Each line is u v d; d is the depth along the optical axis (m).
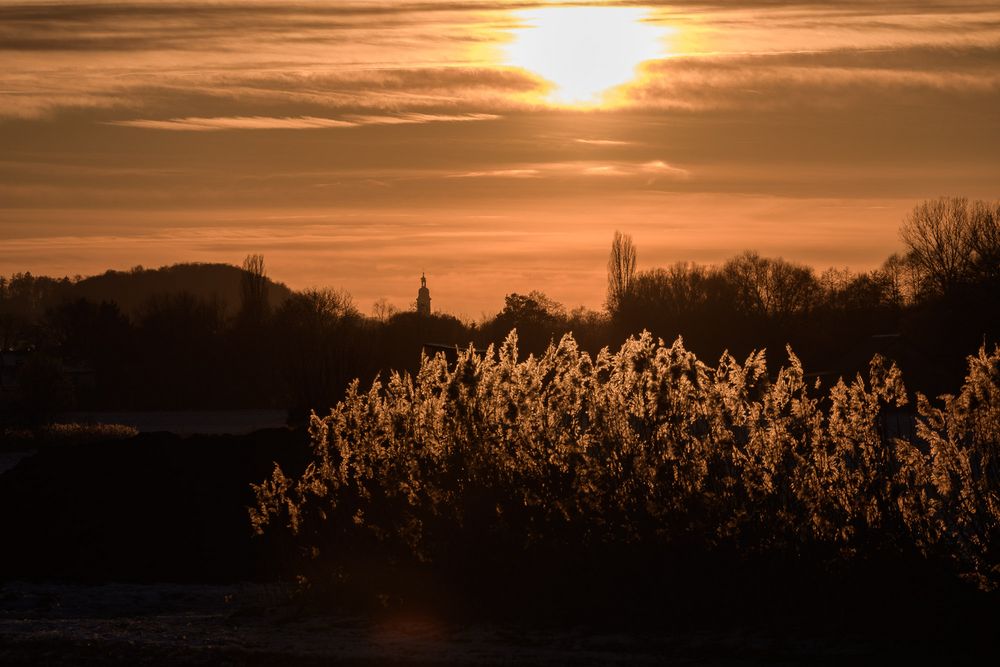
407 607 35.81
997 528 28.44
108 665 28.69
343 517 39.53
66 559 57.44
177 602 47.66
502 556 35.50
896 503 30.28
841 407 31.89
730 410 33.44
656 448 34.28
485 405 37.97
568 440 35.56
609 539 33.84
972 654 27.48
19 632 34.16
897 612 29.42
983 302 160.88
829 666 26.95
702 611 31.75
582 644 30.23
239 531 60.94
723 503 32.62
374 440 39.69
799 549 31.39
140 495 62.84
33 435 150.38
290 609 38.03
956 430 29.89
